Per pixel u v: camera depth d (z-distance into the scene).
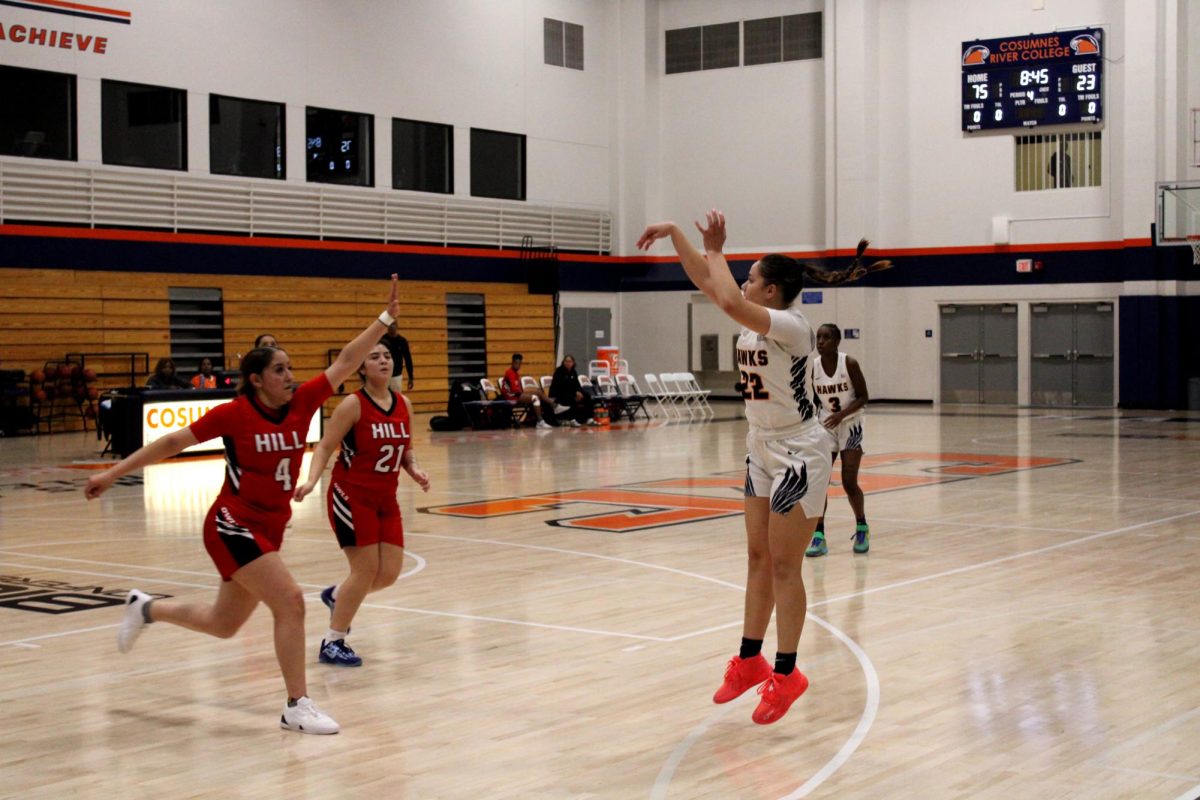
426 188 26.02
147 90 21.62
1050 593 7.63
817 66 28.33
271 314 23.11
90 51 20.72
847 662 5.95
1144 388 25.11
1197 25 24.36
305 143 23.77
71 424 20.59
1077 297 25.94
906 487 13.25
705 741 4.77
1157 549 9.23
